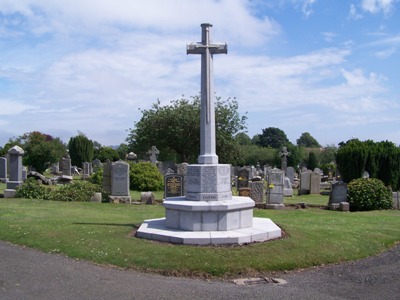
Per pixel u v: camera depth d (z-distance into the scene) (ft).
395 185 83.66
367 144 87.45
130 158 105.29
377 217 53.42
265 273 26.63
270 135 324.19
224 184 35.42
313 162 190.70
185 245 29.89
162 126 137.49
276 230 33.35
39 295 21.02
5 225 37.27
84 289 22.12
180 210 33.30
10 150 64.54
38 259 27.73
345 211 60.70
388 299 22.43
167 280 24.41
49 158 113.91
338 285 24.71
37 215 43.78
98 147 201.77
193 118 135.54
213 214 32.65
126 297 21.16
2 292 21.30
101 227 35.96
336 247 32.48
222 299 21.53
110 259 27.48
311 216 51.96
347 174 85.05
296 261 28.50
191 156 143.13
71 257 28.35
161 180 82.33
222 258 27.43
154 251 28.43
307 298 22.08
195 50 35.29
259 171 134.92
